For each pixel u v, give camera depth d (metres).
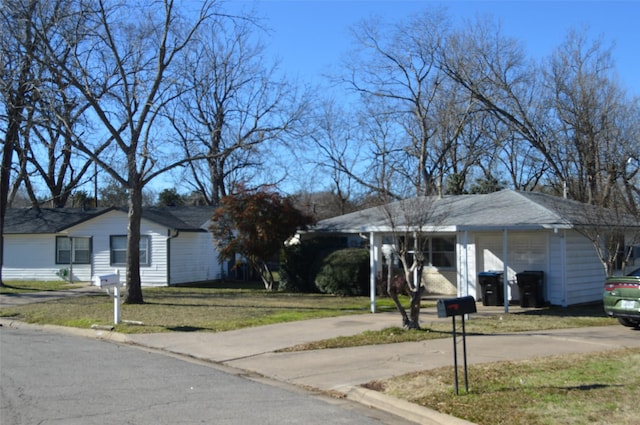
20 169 28.86
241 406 7.37
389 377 8.76
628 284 12.86
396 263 22.72
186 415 6.90
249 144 19.53
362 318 15.29
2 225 26.16
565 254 17.94
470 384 8.00
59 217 31.77
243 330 13.65
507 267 18.00
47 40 17.72
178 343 12.28
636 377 8.21
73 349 11.70
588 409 6.68
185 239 28.30
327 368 9.67
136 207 19.27
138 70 19.84
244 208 23.17
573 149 32.44
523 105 34.31
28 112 20.94
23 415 6.80
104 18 18.14
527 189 39.88
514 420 6.40
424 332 12.68
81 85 18.20
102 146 20.61
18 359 10.52
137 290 19.25
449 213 17.03
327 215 48.59
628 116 28.66
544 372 8.62
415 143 36.66
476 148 37.53
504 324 14.02
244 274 30.62
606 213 18.11
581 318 15.17
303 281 24.12
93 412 6.98
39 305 19.12
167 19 18.81
